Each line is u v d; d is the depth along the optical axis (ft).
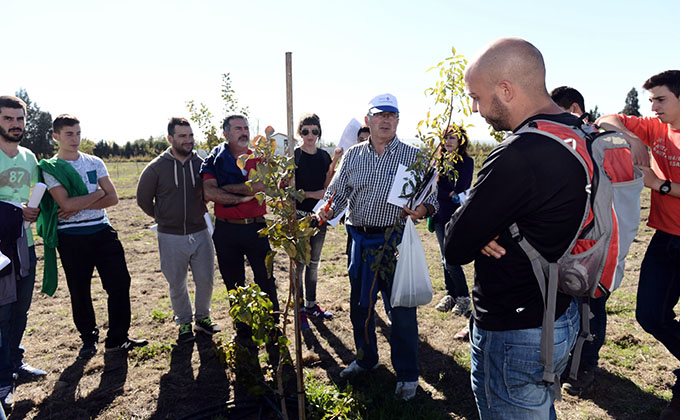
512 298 5.07
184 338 13.46
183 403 10.28
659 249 9.00
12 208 10.25
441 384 10.82
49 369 11.95
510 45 4.98
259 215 12.78
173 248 12.95
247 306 7.88
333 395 9.64
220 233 12.84
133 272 21.45
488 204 4.80
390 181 10.02
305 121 14.57
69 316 15.92
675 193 8.26
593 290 4.72
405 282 9.32
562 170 4.56
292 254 7.03
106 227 12.61
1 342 10.00
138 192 12.76
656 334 9.10
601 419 9.27
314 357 12.14
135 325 14.88
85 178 12.20
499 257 5.02
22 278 11.27
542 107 5.06
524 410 5.20
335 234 29.68
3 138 10.52
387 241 9.78
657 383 10.55
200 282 13.60
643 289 9.14
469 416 9.51
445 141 9.35
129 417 9.78
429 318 14.88
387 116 10.00
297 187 14.76
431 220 14.51
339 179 10.74
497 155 4.82
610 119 9.23
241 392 10.65
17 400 10.44
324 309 16.03
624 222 4.83
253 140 6.94
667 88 8.25
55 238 11.75
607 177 4.63
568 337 5.19
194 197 13.04
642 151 8.42
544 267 4.83
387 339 13.56
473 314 5.63
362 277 10.45
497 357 5.25
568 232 4.67
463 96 8.75
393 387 10.62
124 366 12.03
